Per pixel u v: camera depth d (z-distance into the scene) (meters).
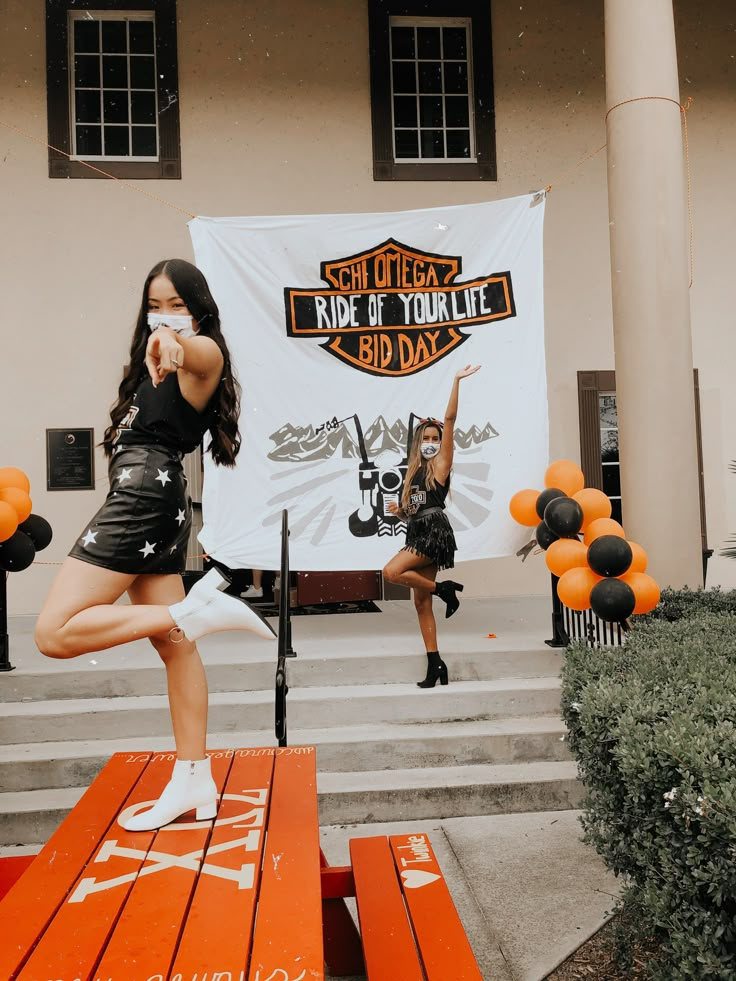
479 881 4.14
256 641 6.80
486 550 6.70
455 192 9.43
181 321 2.66
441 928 2.79
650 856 2.92
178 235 9.09
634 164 6.29
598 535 4.93
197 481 8.84
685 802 2.54
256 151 9.20
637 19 6.30
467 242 6.85
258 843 2.54
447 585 5.92
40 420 8.86
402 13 9.38
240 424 6.69
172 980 1.79
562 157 9.55
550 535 5.41
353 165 9.31
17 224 8.89
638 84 6.29
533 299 6.82
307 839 2.58
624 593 4.50
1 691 5.70
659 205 6.25
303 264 6.80
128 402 2.68
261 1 9.23
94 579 2.46
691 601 5.81
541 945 3.54
